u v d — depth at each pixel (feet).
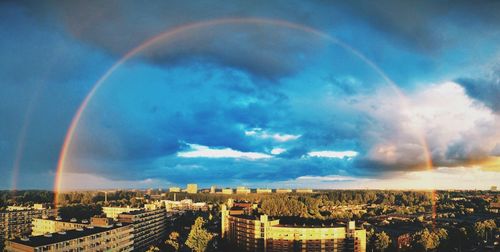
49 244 618.85
